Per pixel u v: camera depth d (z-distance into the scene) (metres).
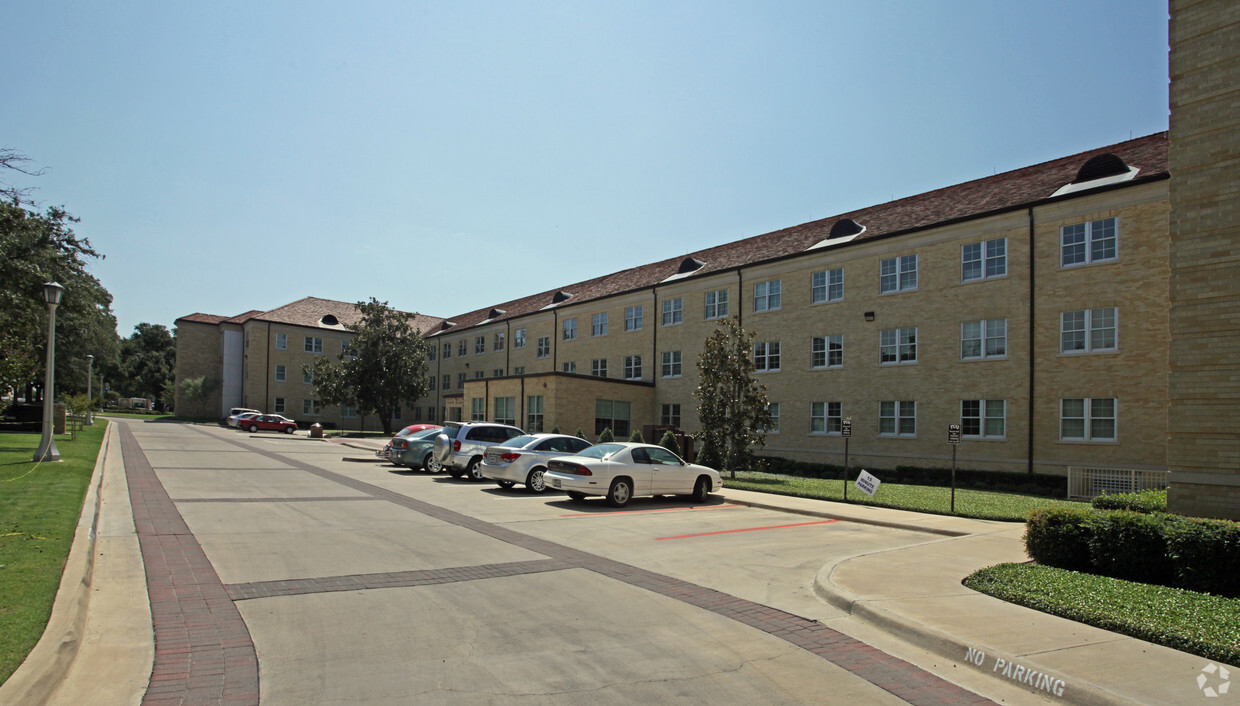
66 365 43.44
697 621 6.84
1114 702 4.79
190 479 18.53
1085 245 22.70
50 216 32.12
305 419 67.38
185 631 6.18
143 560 8.89
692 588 8.19
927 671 5.68
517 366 52.78
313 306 72.81
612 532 12.20
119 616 6.58
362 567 8.79
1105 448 21.80
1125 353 21.53
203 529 11.16
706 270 37.03
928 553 10.23
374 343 53.91
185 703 4.68
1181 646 5.88
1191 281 10.42
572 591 7.87
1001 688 5.36
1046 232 23.66
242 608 6.89
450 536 11.21
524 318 52.12
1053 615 6.90
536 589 7.92
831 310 30.41
